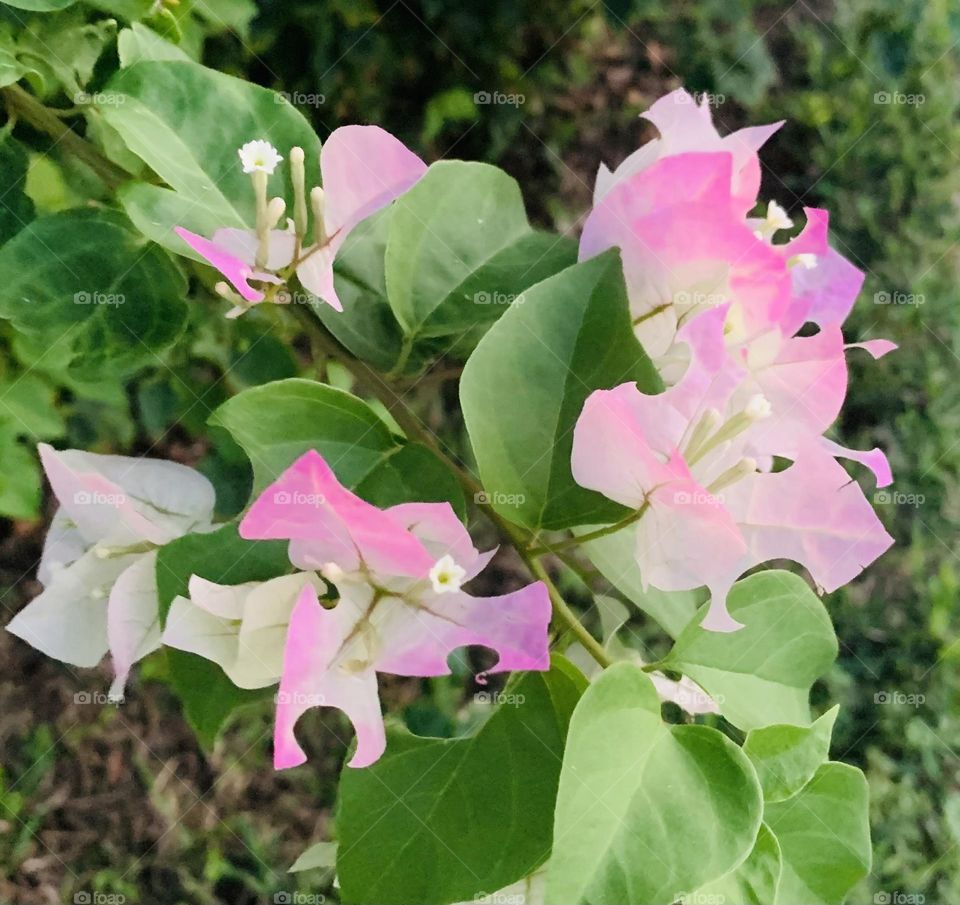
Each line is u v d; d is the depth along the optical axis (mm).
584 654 228
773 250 187
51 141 235
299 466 154
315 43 476
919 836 589
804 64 643
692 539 185
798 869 206
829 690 595
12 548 462
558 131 591
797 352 194
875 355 198
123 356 211
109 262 210
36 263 206
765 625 220
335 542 168
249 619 174
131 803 510
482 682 168
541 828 183
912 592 619
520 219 219
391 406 216
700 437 187
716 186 185
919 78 650
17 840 491
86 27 230
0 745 492
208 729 186
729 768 179
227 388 309
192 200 197
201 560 181
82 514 198
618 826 169
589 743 172
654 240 192
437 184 211
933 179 652
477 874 180
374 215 222
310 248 193
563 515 193
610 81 594
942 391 639
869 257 644
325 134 499
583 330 189
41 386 329
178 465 207
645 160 209
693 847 169
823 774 211
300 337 360
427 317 214
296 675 163
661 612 218
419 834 185
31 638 200
